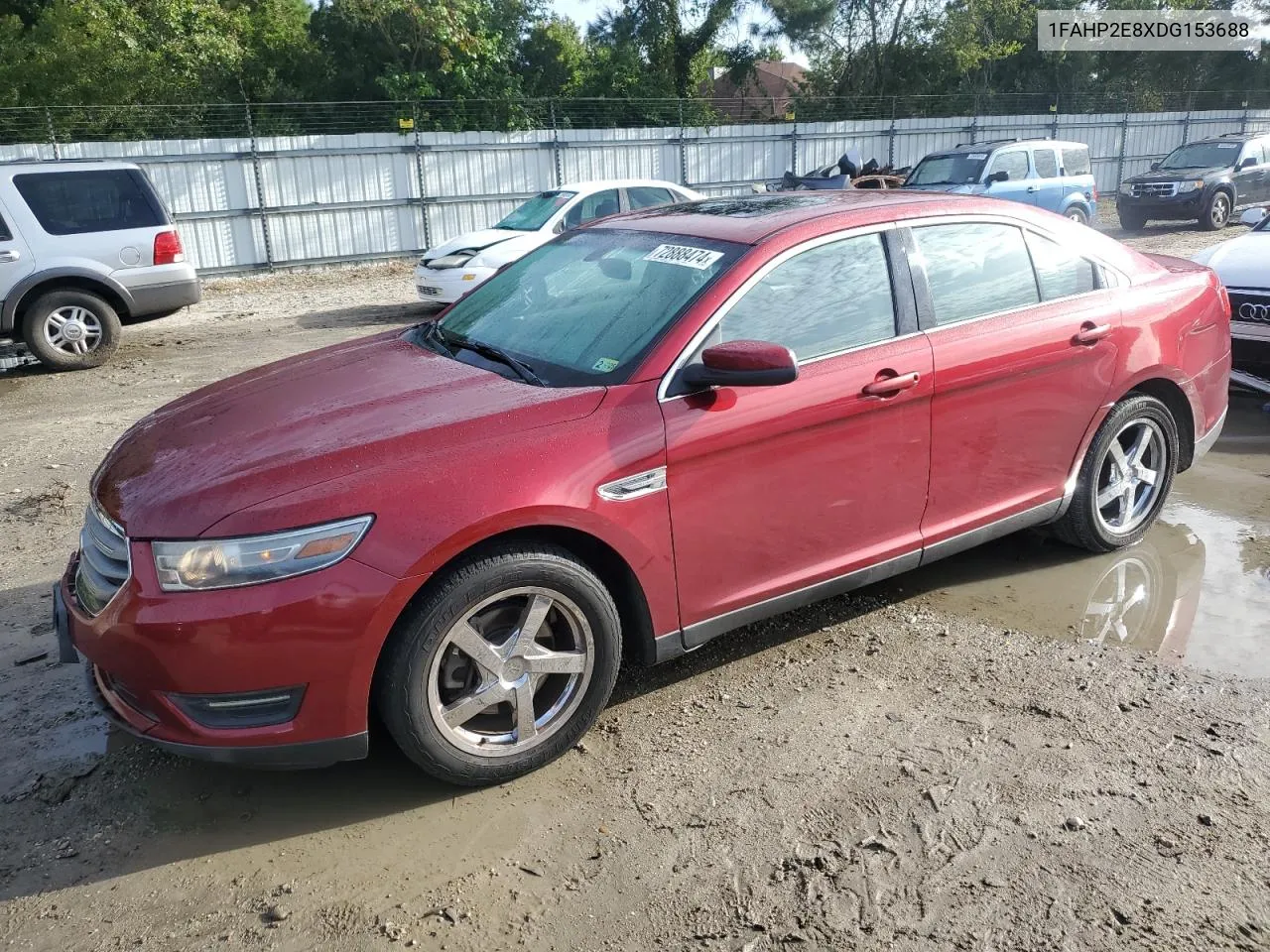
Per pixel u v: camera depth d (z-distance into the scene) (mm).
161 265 10188
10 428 7625
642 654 3398
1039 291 4207
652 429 3180
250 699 2760
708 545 3365
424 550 2785
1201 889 2621
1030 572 4594
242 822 2979
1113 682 3627
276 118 22016
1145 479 4727
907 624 4121
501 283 4289
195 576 2701
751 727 3402
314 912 2609
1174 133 28953
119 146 17594
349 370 3742
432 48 24844
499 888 2684
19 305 9641
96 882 2738
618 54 30531
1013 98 31000
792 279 3574
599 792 3076
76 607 3008
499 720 3162
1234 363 6785
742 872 2715
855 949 2445
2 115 20094
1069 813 2920
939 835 2842
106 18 24953
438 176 20234
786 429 3416
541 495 2947
